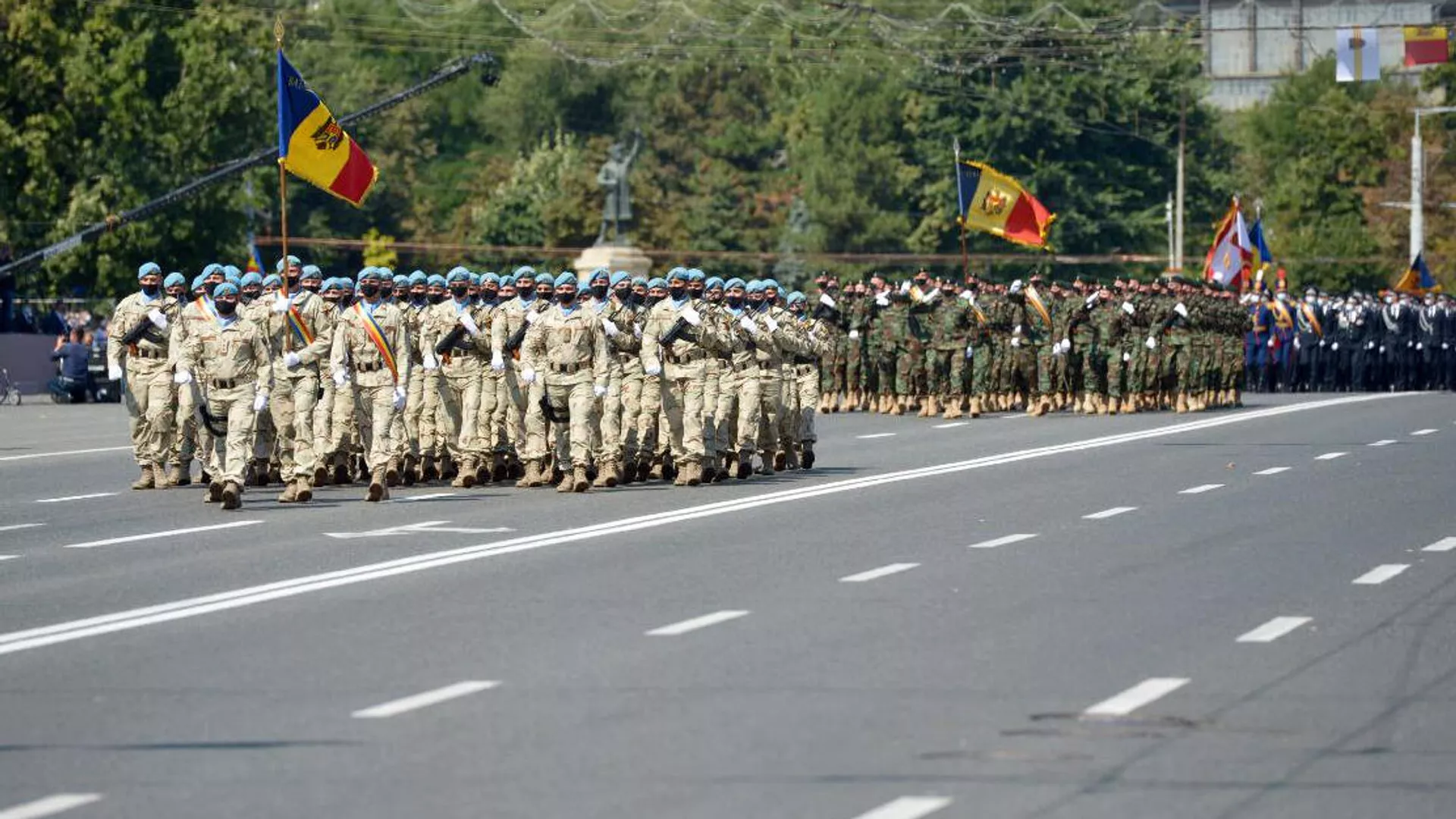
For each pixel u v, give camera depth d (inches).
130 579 1403.8
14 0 5118.1
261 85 5546.3
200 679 1024.2
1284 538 1598.2
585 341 2049.7
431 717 919.0
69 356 4217.5
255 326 1898.4
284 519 1791.3
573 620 1188.5
